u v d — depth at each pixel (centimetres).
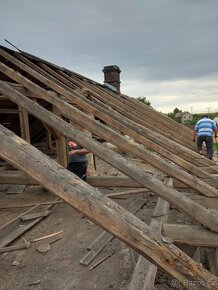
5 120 994
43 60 857
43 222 467
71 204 186
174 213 475
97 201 183
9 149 195
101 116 579
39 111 429
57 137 683
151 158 451
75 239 401
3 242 390
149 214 490
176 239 322
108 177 616
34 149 198
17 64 645
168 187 369
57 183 187
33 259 352
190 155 661
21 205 541
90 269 323
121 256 348
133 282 245
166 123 1116
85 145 397
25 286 299
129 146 453
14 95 443
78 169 576
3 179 621
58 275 316
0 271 328
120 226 180
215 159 1155
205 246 320
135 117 869
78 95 683
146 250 180
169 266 181
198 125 931
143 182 375
